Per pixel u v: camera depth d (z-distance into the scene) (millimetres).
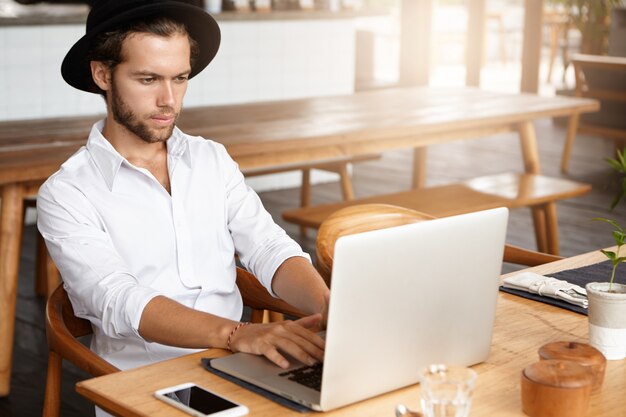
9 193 3654
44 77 6609
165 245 2373
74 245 2221
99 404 1715
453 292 1741
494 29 14656
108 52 2225
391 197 4891
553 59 13219
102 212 2309
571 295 2244
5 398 3748
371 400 1677
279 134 4406
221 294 2471
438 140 5039
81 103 6816
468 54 10047
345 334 1583
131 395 1696
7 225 3672
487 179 5344
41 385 3895
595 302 1890
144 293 2107
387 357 1664
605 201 7078
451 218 1703
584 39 11555
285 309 2500
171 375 1796
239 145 4113
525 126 5461
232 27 7355
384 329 1641
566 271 2484
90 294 2168
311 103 5633
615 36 10133
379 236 1583
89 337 4391
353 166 8633
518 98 5875
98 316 2164
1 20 6320
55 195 2271
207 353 1916
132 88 2238
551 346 1771
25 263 5629
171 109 2268
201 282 2424
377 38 15172
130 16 2170
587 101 5727
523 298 2305
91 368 2029
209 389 1727
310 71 7844
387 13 8297
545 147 9172
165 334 2033
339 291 1549
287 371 1781
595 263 2568
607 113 8109
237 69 7453
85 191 2299
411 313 1676
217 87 7379
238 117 5000
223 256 2484
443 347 1763
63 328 2146
